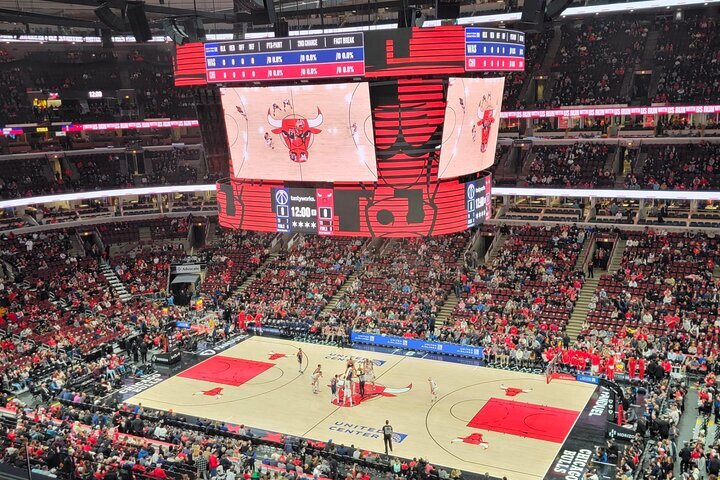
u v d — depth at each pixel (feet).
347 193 91.91
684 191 157.07
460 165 90.99
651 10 159.53
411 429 107.24
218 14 111.14
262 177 96.27
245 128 94.94
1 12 131.75
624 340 126.11
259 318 156.76
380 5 136.56
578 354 124.98
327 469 90.74
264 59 88.22
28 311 158.10
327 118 89.15
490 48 86.17
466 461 96.68
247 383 128.16
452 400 117.50
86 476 81.41
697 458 87.04
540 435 103.71
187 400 120.78
